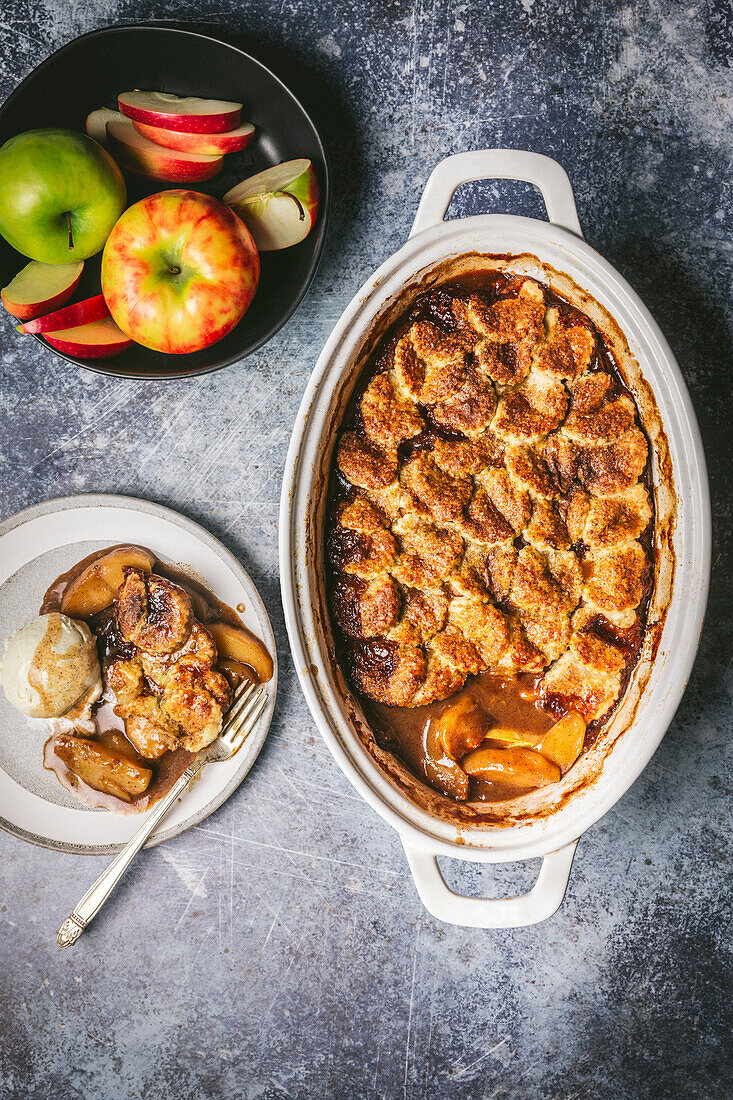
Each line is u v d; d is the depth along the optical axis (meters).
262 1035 0.75
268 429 0.74
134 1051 0.75
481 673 0.67
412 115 0.72
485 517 0.66
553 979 0.76
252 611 0.72
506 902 0.66
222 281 0.65
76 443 0.74
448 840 0.66
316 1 0.72
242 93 0.69
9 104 0.67
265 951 0.75
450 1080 0.75
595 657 0.67
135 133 0.68
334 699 0.65
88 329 0.69
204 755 0.72
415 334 0.66
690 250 0.73
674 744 0.75
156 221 0.65
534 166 0.64
